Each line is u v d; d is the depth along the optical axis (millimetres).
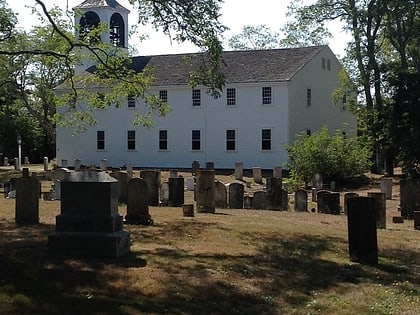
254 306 9703
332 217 21328
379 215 19297
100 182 12281
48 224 16391
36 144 72812
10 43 34688
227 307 9492
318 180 36656
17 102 67750
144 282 10383
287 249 14070
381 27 49625
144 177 23953
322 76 59281
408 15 47344
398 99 41281
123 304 9195
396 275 12289
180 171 53031
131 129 59781
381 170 50625
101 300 9305
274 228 16969
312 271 12156
